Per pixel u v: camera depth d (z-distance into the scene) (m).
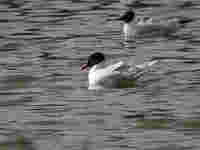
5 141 18.64
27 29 31.27
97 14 33.53
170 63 26.12
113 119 20.36
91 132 19.41
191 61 26.27
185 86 23.20
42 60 26.91
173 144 18.36
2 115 21.00
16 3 35.47
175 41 29.67
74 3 35.44
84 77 24.77
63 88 23.52
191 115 20.41
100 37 30.22
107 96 22.61
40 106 21.72
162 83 23.70
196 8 34.50
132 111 21.00
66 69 25.73
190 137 18.81
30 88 23.56
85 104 21.81
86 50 28.27
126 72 23.92
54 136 19.19
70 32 30.81
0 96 22.78
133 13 32.06
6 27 31.59
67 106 21.67
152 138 18.81
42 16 33.16
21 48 28.61
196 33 30.59
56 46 28.83
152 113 20.72
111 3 35.56
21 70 25.61
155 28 31.16
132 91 23.08
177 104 21.47
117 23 32.22
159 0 36.28
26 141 18.27
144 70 24.11
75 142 18.66
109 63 24.84
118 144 18.47
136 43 29.69
